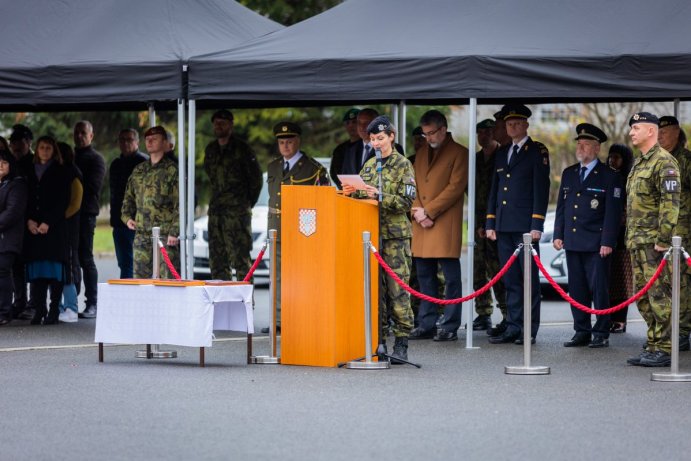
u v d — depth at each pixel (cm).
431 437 934
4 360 1377
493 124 1703
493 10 1559
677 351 1237
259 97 1519
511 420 1004
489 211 1589
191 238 1600
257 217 2600
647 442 920
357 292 1363
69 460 860
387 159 1332
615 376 1263
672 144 1512
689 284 1504
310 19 1623
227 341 1580
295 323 1323
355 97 1510
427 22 1556
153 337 1330
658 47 1442
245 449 891
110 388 1164
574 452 885
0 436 941
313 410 1046
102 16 1672
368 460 857
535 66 1453
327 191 1296
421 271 1614
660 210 1300
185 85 1555
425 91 1478
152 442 917
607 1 1541
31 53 1602
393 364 1341
